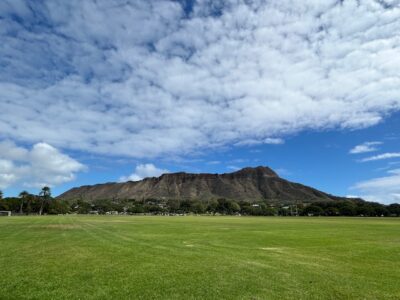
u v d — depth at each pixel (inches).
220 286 604.1
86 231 1990.7
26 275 683.4
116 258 917.8
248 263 850.8
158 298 528.7
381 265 852.6
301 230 2317.9
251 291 571.8
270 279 661.3
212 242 1409.9
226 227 2662.4
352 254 1057.5
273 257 967.6
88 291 564.7
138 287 593.6
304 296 545.6
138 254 1003.9
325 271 754.2
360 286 615.2
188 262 861.2
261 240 1523.1
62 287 588.7
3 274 690.8
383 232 2127.2
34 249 1100.5
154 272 724.0
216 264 831.7
